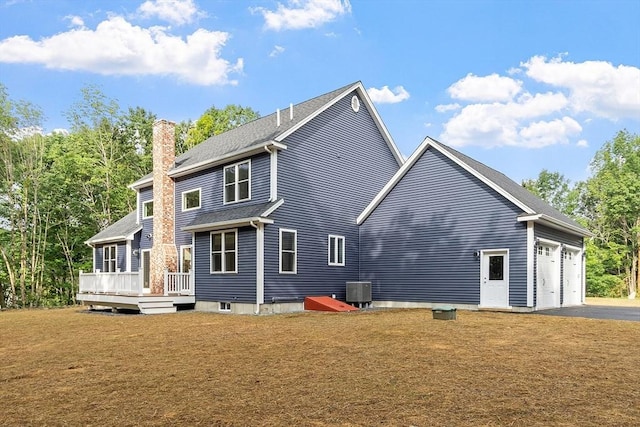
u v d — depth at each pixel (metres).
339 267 19.25
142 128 44.59
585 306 19.02
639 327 10.80
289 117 19.81
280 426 4.34
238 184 18.17
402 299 18.58
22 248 28.16
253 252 16.42
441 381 5.87
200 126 45.72
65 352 8.60
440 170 17.80
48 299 31.19
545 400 5.05
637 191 36.66
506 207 15.93
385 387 5.62
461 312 15.25
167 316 15.78
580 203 44.50
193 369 6.82
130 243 22.61
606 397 5.15
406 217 18.73
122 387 5.86
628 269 38.31
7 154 27.50
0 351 8.95
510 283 15.62
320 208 18.69
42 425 4.48
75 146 33.56
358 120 21.06
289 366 6.87
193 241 18.95
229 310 17.42
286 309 16.88
